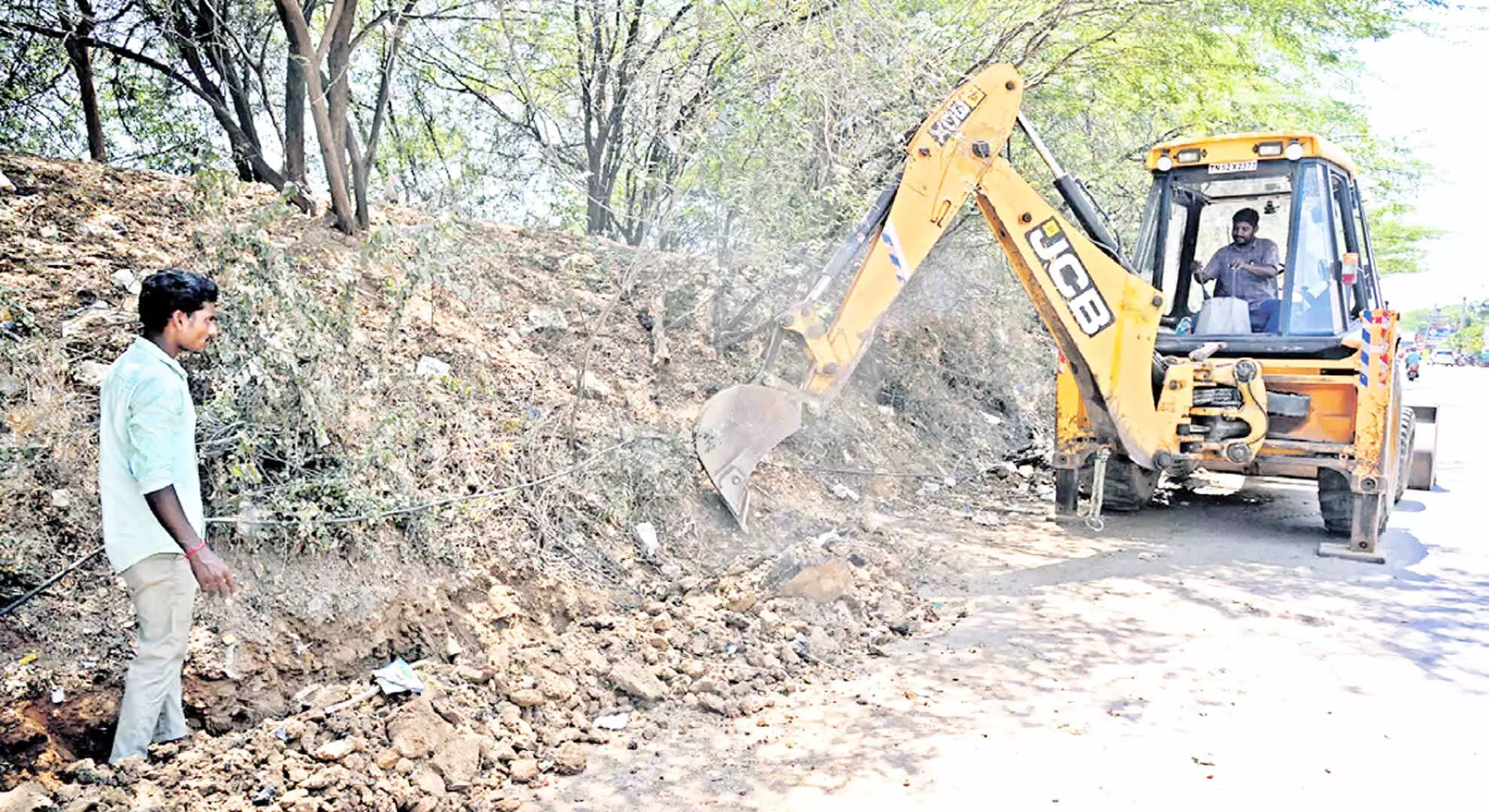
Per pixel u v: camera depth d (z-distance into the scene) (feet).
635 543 20.06
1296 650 18.45
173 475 11.82
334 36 23.13
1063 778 13.82
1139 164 40.63
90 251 19.04
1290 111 44.32
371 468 16.69
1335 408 24.91
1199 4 30.73
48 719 12.35
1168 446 25.14
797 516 23.77
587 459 20.85
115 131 28.48
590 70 30.09
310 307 17.22
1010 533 26.68
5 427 14.48
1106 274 24.17
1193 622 19.94
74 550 13.80
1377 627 19.71
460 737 13.87
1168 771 14.01
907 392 33.58
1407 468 31.50
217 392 15.90
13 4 23.21
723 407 21.61
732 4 25.16
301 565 15.23
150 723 12.33
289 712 13.87
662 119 26.71
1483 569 23.93
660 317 26.68
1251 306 26.66
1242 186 26.91
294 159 24.62
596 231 31.94
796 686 16.72
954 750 14.61
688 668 16.65
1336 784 13.70
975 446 34.27
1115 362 24.38
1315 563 24.27
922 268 33.76
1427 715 15.81
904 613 19.99
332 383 17.31
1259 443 24.54
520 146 30.12
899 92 25.05
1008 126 23.25
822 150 25.59
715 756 14.39
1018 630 19.43
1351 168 27.86
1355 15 35.73
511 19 24.64
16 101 26.02
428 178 32.71
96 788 11.77
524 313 25.05
